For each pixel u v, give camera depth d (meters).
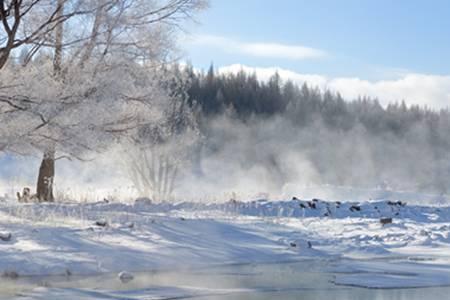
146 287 10.80
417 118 88.69
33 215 15.89
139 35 18.66
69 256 12.62
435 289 11.02
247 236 15.80
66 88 16.84
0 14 16.69
